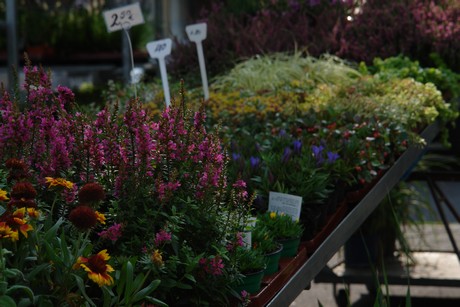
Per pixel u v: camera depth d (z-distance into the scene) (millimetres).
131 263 2029
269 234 2900
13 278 1896
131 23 3898
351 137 3879
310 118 4121
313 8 6703
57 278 1895
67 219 2264
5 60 8492
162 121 2408
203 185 2377
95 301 2125
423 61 6105
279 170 3336
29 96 2445
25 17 8516
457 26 6191
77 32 8594
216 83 5625
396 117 4273
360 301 5164
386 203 4859
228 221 2381
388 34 6117
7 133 2320
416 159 4676
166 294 2301
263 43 5988
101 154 2346
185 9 9336
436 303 5109
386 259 5004
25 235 1815
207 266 2238
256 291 2580
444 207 7422
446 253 5227
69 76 9039
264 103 4531
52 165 2311
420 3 6500
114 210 2270
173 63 6129
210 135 2465
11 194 1979
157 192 2281
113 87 5371
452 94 5527
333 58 5945
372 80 4988
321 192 3307
